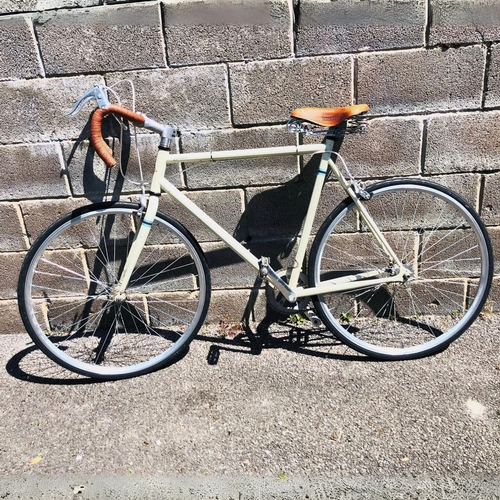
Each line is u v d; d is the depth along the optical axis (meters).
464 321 2.62
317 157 2.58
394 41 2.40
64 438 2.19
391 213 2.72
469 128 2.53
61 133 2.57
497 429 2.13
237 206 2.70
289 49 2.42
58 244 2.77
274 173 2.62
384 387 2.40
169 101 2.51
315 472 1.98
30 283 2.46
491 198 2.67
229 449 2.10
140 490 1.94
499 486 1.89
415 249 2.79
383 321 2.90
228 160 2.60
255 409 2.31
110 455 2.10
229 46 2.41
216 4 2.34
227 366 2.61
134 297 2.88
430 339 2.75
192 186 2.66
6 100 2.50
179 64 2.44
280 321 2.93
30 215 2.72
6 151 2.59
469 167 2.61
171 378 2.54
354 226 2.75
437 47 2.40
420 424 2.17
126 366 2.59
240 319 2.93
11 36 2.40
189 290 2.88
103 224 2.73
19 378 2.58
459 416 2.20
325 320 2.59
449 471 1.95
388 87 2.47
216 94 2.49
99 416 2.31
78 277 2.84
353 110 2.25
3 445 2.17
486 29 2.37
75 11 2.37
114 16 2.37
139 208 2.42
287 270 2.55
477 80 2.45
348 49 2.42
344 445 2.09
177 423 2.25
